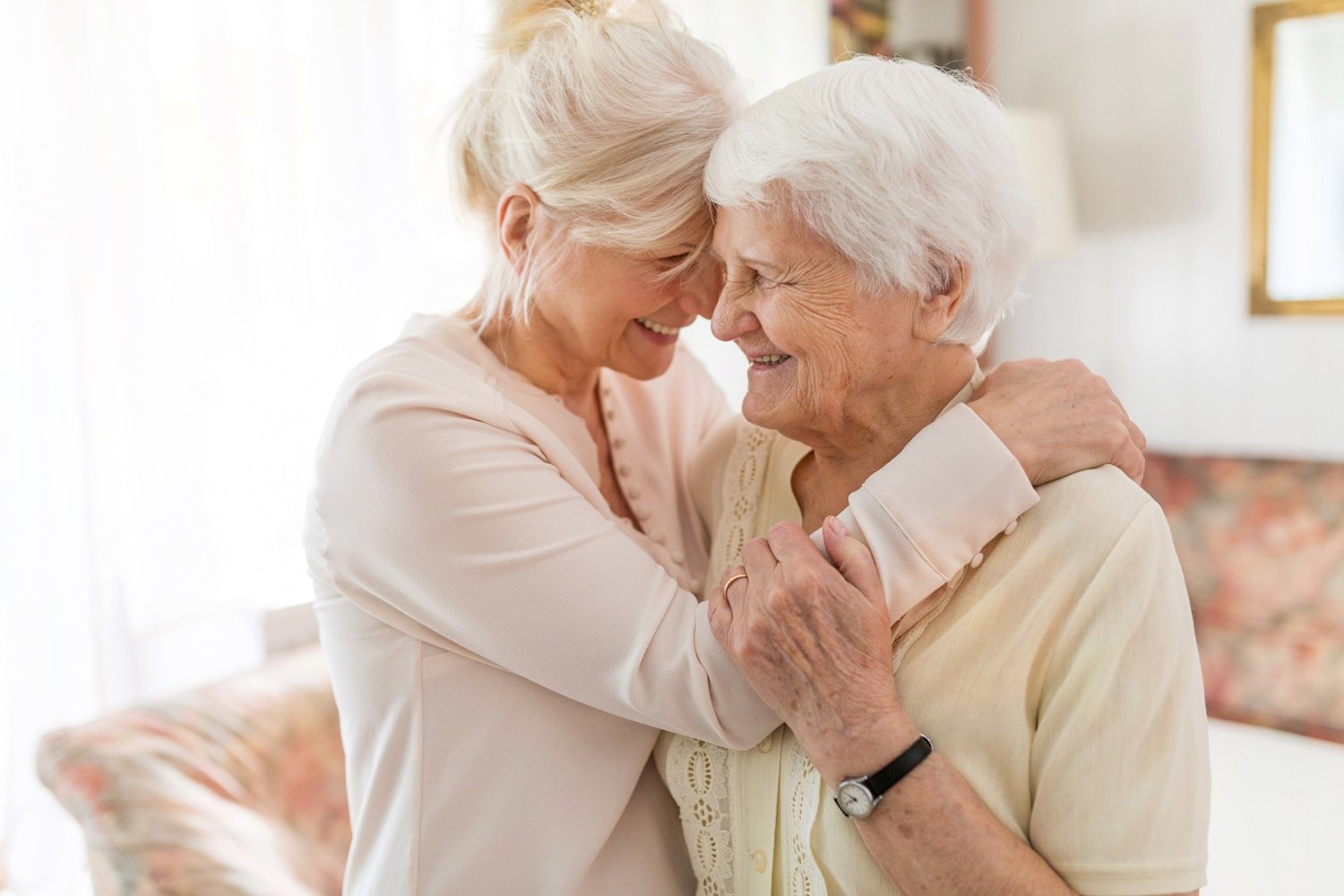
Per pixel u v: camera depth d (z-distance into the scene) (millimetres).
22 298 1960
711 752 1145
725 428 1424
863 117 961
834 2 3688
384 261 2453
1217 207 3609
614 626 1048
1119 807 932
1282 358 3564
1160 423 3826
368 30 2398
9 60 1922
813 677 948
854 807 935
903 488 997
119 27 2033
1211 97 3561
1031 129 3428
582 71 1120
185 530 2178
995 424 1023
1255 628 3068
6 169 1936
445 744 1141
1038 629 984
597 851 1147
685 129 1110
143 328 2094
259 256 2268
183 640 2227
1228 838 2057
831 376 1031
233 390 2229
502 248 1226
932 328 1036
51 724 2012
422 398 1087
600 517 1136
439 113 1303
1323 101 3375
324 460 1130
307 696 1774
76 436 2012
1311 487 3090
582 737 1146
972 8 3924
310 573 1219
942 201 976
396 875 1144
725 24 3230
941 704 997
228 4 2182
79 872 2055
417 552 1071
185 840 1408
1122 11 3689
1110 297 3863
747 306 1056
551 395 1280
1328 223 3418
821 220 974
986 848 915
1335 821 2098
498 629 1066
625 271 1169
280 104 2264
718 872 1154
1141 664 938
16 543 1978
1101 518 983
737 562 1262
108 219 2045
